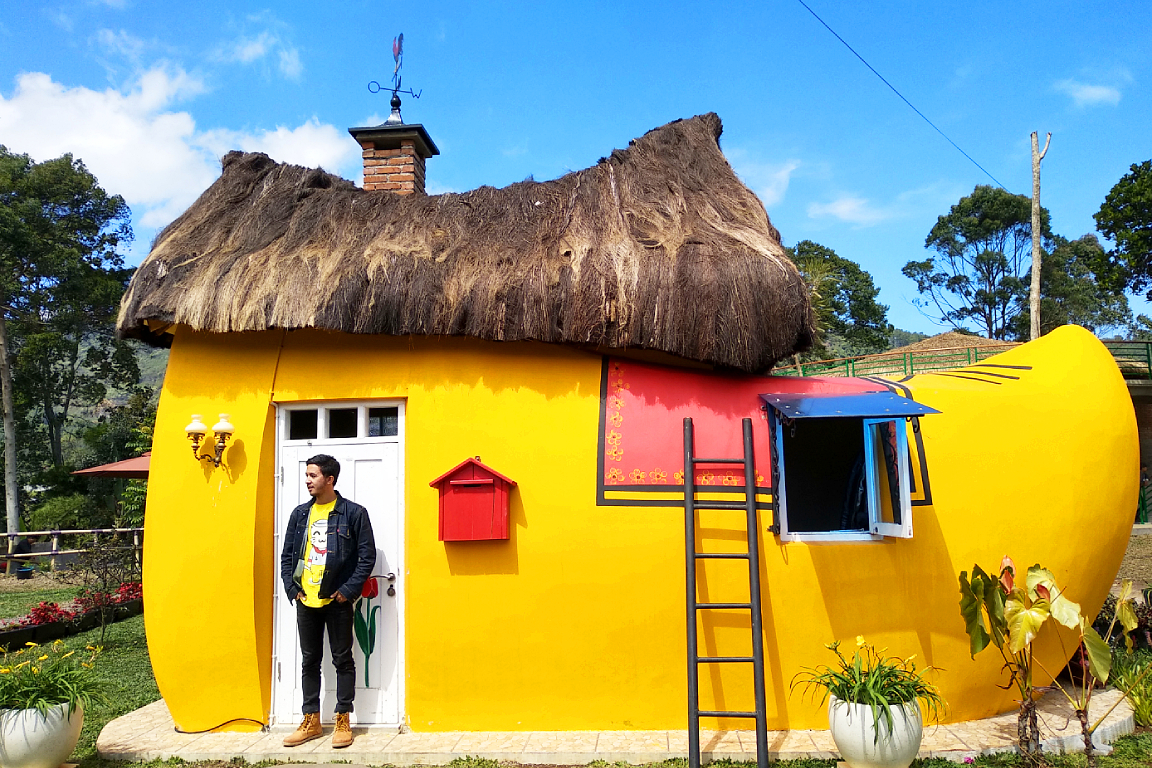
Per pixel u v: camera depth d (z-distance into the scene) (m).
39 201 27.33
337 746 4.36
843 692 3.96
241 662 4.68
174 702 4.70
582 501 4.56
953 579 4.54
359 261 4.78
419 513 4.64
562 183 5.60
